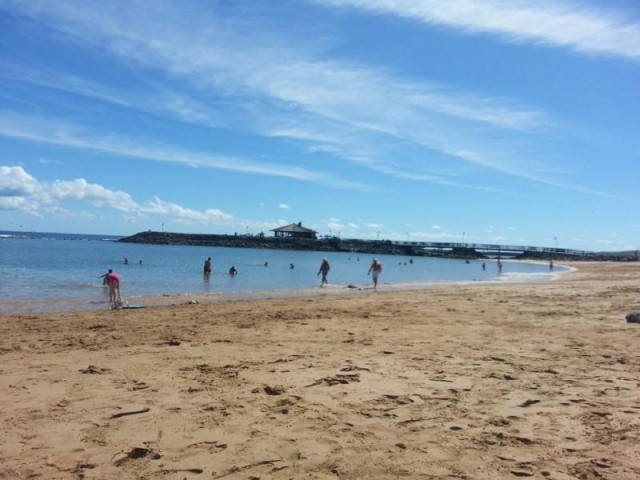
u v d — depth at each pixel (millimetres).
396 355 8602
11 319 13453
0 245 91812
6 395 6105
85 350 9070
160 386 6527
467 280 38188
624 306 16547
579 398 6012
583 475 3938
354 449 4457
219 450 4430
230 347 9375
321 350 9078
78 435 4773
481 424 5117
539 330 11492
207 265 31562
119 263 48625
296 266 55062
